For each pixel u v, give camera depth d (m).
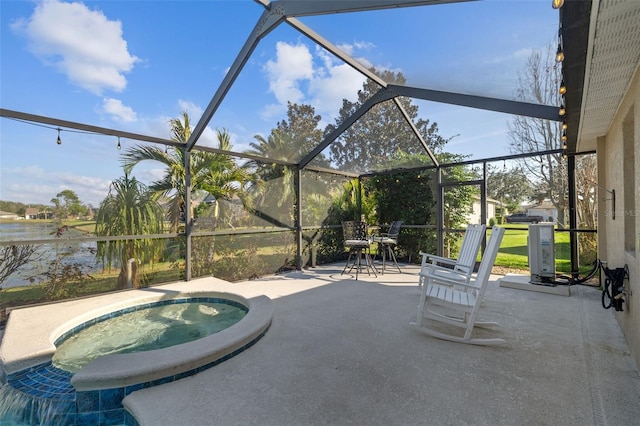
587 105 3.04
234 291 4.62
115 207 4.68
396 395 2.11
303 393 2.14
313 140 6.32
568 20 1.70
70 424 2.18
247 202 6.21
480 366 2.49
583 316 3.66
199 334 3.62
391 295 4.73
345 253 8.35
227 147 5.88
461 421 1.83
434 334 3.07
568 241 5.63
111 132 4.48
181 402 2.06
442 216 7.26
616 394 2.08
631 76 2.41
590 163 5.47
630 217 3.11
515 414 1.89
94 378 2.16
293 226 7.04
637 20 1.67
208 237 5.66
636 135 2.41
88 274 4.42
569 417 1.85
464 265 3.86
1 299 3.76
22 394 2.36
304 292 4.94
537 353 2.71
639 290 2.31
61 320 3.45
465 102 4.57
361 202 8.62
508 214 6.40
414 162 7.43
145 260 4.96
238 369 2.49
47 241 4.07
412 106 5.42
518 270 6.27
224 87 4.37
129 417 2.14
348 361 2.60
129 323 3.92
